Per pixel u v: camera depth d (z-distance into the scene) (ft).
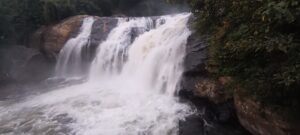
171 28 42.57
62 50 57.67
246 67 19.25
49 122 31.63
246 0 17.54
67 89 45.39
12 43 57.41
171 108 30.71
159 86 36.73
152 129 27.32
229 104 26.53
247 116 22.84
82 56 55.26
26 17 62.95
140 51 45.62
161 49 38.55
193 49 32.07
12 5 62.23
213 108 28.43
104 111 32.83
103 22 58.95
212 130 26.12
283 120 18.93
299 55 15.14
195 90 29.96
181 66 32.96
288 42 14.98
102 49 52.85
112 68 50.47
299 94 17.42
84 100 37.42
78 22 60.39
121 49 50.01
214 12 23.91
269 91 18.15
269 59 17.80
